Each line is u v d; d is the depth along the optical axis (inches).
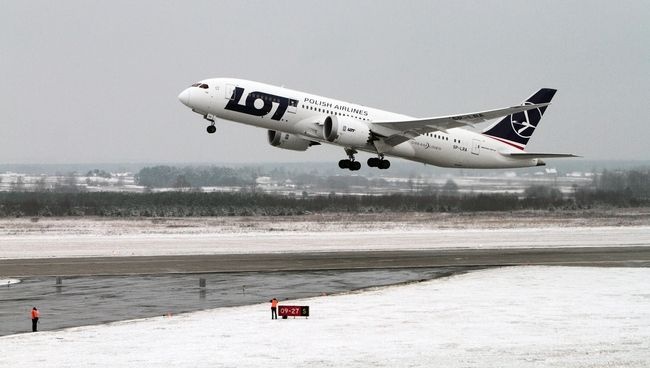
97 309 3410.4
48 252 5551.2
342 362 2437.3
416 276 4389.8
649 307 3390.7
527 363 2410.2
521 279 4232.3
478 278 4284.0
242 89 6264.8
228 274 4456.2
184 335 2847.0
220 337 2810.0
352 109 6579.7
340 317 3189.0
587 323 3048.7
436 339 2768.2
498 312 3280.0
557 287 3949.3
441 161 7180.1
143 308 3437.5
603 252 5561.0
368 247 5930.1
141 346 2659.9
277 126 6427.2
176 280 4239.7
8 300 3629.4
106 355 2527.1
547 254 5442.9
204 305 3516.2
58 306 3479.3
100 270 4596.5
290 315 3176.7
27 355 2527.1
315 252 5561.0
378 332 2888.8
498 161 7426.2
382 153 6806.1
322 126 6427.2
